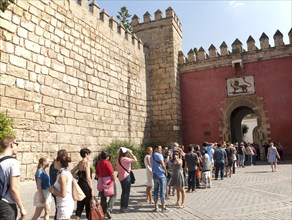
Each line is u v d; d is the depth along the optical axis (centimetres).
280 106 2139
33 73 1224
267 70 2219
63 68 1418
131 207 796
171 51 2427
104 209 652
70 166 1388
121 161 758
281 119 2122
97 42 1744
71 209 452
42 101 1259
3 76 1081
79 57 1555
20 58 1165
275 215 685
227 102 2311
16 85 1133
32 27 1245
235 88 2298
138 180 1310
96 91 1684
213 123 2331
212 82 2392
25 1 1217
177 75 2467
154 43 2502
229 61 2347
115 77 1916
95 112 1655
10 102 1099
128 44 2155
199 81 2439
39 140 1219
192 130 2397
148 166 857
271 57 2217
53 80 1339
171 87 2378
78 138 1480
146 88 2394
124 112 1992
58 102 1359
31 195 891
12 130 978
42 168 596
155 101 2412
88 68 1627
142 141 2212
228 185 1148
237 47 2334
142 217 684
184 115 2442
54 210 746
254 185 1127
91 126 1600
